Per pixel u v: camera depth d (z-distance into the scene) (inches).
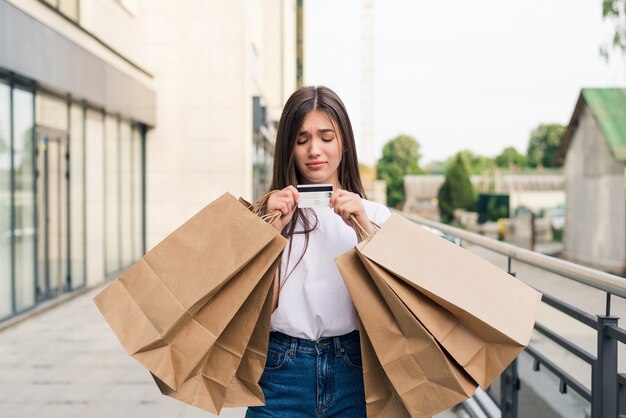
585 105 636.7
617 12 497.0
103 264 326.6
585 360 66.4
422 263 45.0
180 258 45.1
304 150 51.6
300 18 982.4
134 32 398.6
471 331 44.8
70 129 282.7
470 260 47.0
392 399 47.0
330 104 51.3
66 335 206.2
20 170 235.5
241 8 439.5
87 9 298.5
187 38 440.5
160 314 43.6
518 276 92.4
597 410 62.4
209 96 439.8
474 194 1225.4
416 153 2645.2
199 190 438.9
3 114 219.9
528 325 44.4
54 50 243.8
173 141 438.9
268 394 51.2
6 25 203.2
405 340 44.5
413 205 1691.7
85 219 301.1
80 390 146.2
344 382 50.6
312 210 52.2
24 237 239.8
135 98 375.2
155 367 43.5
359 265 46.1
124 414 128.6
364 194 55.6
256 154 526.9
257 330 47.3
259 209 50.4
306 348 50.5
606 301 62.7
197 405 45.3
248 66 448.1
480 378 43.9
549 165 2511.1
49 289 263.3
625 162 576.4
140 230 425.7
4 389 147.2
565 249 703.7
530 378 88.7
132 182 401.7
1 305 221.6
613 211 593.9
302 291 50.6
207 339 44.1
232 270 43.7
